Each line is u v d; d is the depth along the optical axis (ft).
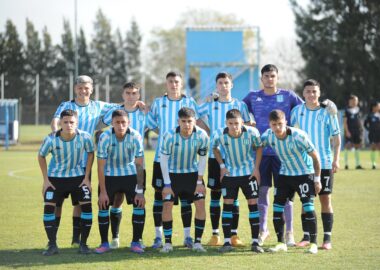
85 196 44.42
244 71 239.30
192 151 45.21
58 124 47.91
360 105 219.20
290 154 44.32
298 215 61.26
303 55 224.74
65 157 44.29
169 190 44.93
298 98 49.98
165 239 45.19
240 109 49.57
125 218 59.72
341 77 219.82
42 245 46.75
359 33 211.82
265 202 49.16
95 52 435.53
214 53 238.27
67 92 343.87
